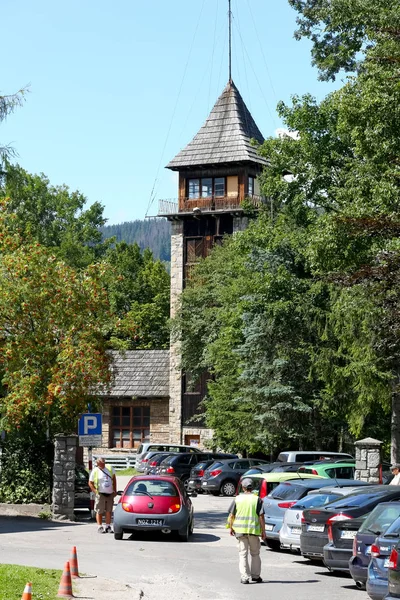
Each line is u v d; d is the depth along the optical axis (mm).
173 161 81125
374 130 39656
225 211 78875
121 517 30375
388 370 47094
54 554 26172
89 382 39719
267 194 56438
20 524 36062
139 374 81875
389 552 18000
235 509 22500
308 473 37750
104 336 42375
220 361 65812
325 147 53062
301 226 57281
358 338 49000
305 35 56781
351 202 42812
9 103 35406
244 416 60406
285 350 57219
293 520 27703
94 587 19766
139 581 21859
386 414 55562
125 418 81250
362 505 23734
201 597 19859
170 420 79562
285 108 54094
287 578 23219
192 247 81188
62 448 38281
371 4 46844
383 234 30781
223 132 81375
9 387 40031
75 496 39000
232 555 27500
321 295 56031
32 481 39531
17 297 39688
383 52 39688
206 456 60438
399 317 29547
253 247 58688
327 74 56250
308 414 58375
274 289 56281
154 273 108375
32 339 39594
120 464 78375
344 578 23391
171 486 30969
